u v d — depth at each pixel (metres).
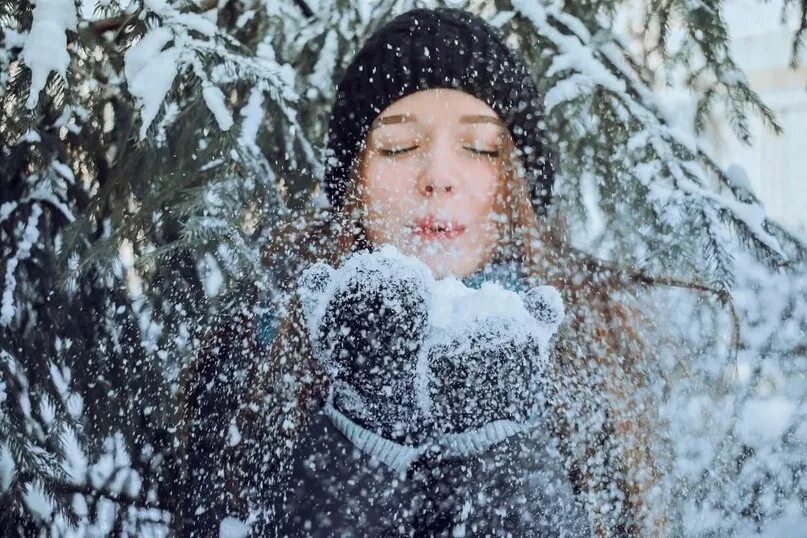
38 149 1.56
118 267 1.51
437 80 0.84
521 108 0.91
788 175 4.88
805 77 5.04
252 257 1.32
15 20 1.50
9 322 1.50
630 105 1.83
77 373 1.48
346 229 0.89
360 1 1.93
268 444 0.85
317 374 0.85
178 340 1.41
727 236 1.74
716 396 1.49
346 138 0.92
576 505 0.82
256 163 1.50
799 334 2.07
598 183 1.79
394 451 0.76
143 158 1.48
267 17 1.91
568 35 1.89
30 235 1.55
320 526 0.75
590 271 0.95
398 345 0.75
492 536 0.75
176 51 1.39
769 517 1.79
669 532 0.95
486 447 0.77
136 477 1.47
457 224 0.82
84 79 1.61
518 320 0.75
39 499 1.42
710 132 2.10
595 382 0.86
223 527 0.88
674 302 1.56
